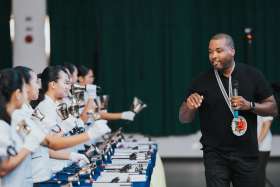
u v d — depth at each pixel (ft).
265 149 21.35
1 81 11.36
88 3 35.58
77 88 17.92
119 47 35.73
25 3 35.42
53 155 14.55
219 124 14.49
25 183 11.59
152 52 35.78
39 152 13.70
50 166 14.61
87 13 35.65
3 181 11.16
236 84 14.46
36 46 35.53
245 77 14.60
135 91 35.91
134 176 13.96
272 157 36.32
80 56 35.65
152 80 35.83
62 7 35.47
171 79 35.88
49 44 35.55
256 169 14.57
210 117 14.62
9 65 35.53
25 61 35.53
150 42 35.78
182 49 35.81
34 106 14.93
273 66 35.68
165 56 35.83
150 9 35.68
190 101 13.96
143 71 35.88
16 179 11.30
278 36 35.65
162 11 35.70
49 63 35.55
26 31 35.45
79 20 35.58
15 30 35.53
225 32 35.88
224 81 14.56
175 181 29.50
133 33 35.73
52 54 35.55
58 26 35.53
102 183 12.92
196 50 36.09
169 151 36.73
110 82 35.68
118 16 35.68
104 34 35.58
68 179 13.07
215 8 35.94
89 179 13.20
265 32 35.68
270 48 35.65
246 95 14.53
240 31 35.81
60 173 14.90
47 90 15.49
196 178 30.37
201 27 35.96
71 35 35.58
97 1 35.58
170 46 35.83
